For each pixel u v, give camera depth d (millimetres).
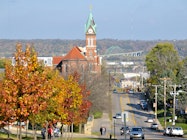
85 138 89125
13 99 48250
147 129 137750
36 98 48625
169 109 174000
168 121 156125
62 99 63125
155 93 170625
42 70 52031
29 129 107438
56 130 97250
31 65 49312
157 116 171000
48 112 59219
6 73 49156
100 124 148625
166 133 112562
